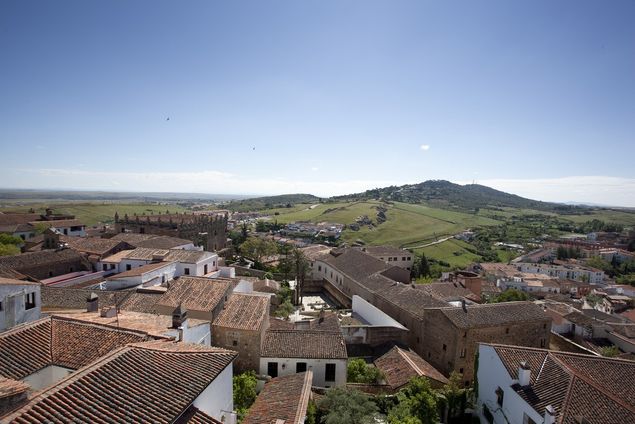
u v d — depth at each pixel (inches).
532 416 989.8
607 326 2500.0
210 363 760.3
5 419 483.2
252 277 3053.6
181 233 3855.8
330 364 1322.6
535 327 1712.6
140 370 658.8
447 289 2524.6
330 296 3137.3
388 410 1157.7
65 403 534.0
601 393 957.2
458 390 1305.4
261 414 959.0
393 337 1828.2
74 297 1530.5
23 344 753.0
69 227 4050.2
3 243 3034.0
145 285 1851.6
